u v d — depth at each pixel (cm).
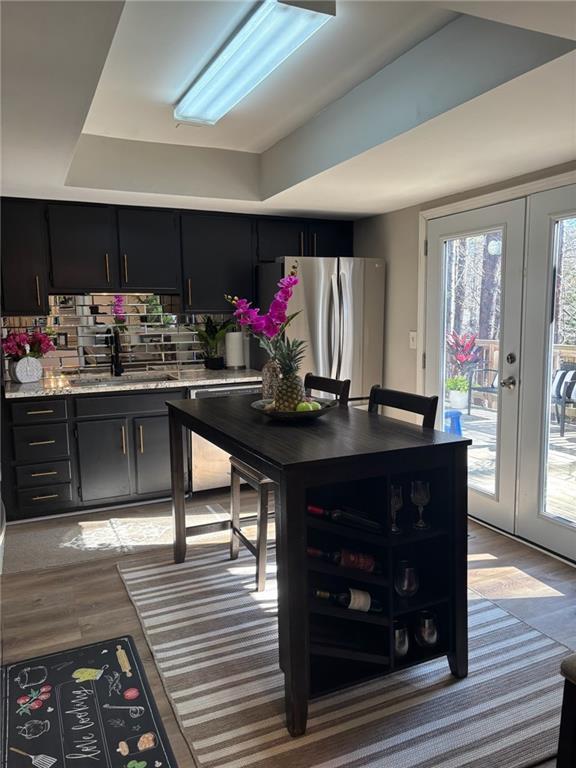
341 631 204
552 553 306
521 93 193
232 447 210
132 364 427
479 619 244
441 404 384
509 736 179
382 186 336
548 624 240
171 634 237
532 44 173
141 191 352
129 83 256
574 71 174
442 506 203
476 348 352
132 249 398
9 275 367
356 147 270
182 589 275
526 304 311
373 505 202
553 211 290
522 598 261
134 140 347
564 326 292
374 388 257
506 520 336
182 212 412
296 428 223
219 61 227
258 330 257
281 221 445
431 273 384
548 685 202
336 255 468
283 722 186
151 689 203
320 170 304
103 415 376
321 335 416
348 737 179
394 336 429
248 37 206
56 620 249
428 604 200
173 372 439
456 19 204
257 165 380
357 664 198
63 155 264
